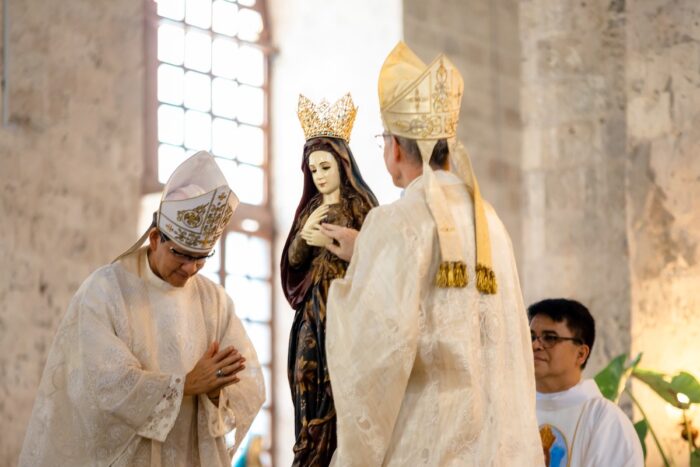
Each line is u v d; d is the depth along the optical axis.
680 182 13.84
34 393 11.07
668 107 13.98
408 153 5.92
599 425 7.74
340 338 5.49
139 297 7.03
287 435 13.42
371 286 5.51
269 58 14.34
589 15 14.34
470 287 5.64
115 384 6.69
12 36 11.39
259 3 14.41
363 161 13.38
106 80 11.95
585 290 13.91
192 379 6.77
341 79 13.80
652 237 13.84
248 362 7.28
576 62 14.32
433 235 5.59
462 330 5.55
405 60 6.06
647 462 13.23
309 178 7.07
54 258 11.34
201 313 7.22
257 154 14.09
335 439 6.56
